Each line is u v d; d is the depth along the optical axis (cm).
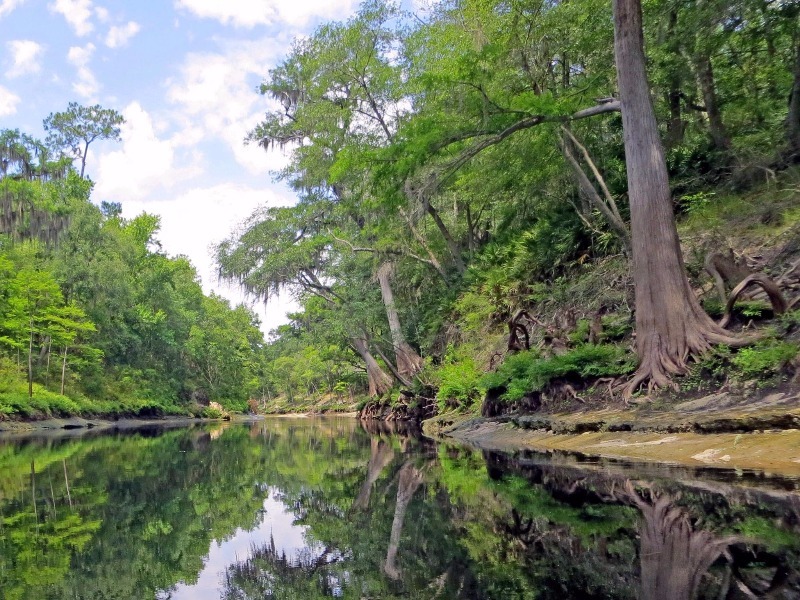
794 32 1106
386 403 2614
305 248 2384
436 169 1113
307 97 2375
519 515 380
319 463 830
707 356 723
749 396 624
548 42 1238
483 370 1584
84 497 512
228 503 485
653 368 777
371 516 418
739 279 841
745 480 437
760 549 260
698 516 334
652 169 805
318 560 305
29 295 2544
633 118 823
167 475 688
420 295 2475
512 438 982
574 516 363
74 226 3111
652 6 1155
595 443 730
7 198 2739
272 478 657
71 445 1287
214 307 5238
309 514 434
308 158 2264
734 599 196
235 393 5591
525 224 1903
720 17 1074
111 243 3256
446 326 2142
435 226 2305
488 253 1919
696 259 1013
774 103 1317
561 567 257
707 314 801
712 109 1271
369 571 280
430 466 714
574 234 1486
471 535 336
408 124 1080
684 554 261
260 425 2806
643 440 668
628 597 206
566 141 1273
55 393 2670
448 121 1029
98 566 288
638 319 816
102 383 3228
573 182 1480
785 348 612
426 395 2066
